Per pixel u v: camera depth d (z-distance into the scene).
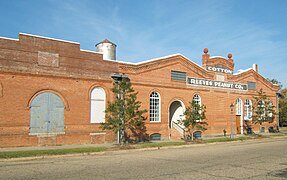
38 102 20.08
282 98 56.84
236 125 34.34
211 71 31.86
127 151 19.00
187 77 29.38
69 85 21.48
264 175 10.60
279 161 14.10
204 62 32.12
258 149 19.94
